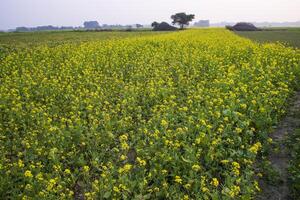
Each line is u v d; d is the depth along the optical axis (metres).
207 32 44.50
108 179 7.08
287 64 17.30
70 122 9.70
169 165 7.60
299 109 11.23
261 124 9.35
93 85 14.34
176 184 6.92
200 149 7.75
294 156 7.98
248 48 22.69
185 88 13.59
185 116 10.05
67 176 7.80
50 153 8.00
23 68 17.80
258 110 10.20
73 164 8.24
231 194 6.21
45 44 33.28
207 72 16.55
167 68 16.98
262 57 18.42
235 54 20.34
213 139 8.33
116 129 10.01
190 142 8.65
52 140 8.91
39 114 10.91
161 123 9.37
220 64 17.19
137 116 10.86
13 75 16.94
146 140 9.12
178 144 7.90
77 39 40.81
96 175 7.79
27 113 11.11
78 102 11.90
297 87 13.66
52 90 13.41
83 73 16.88
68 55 21.66
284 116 10.66
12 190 7.12
